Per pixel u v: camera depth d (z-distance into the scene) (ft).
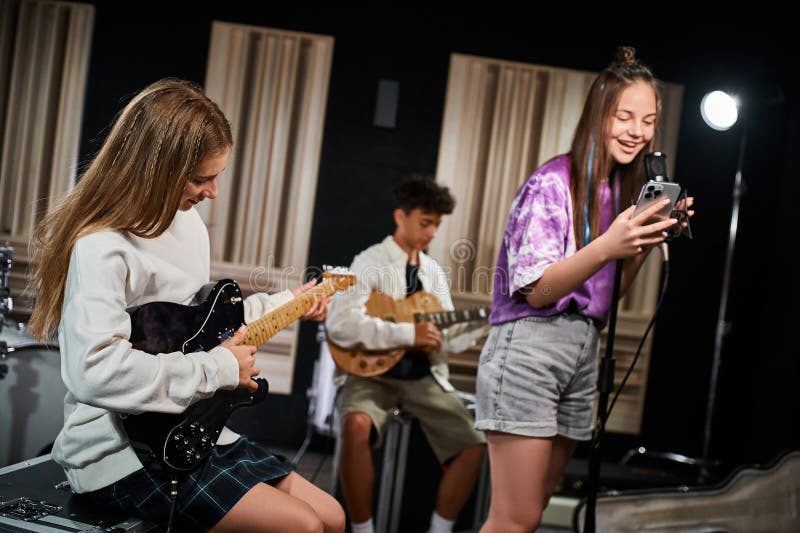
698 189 15.78
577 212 6.63
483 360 6.89
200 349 5.73
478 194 15.61
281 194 15.48
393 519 10.41
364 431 9.89
